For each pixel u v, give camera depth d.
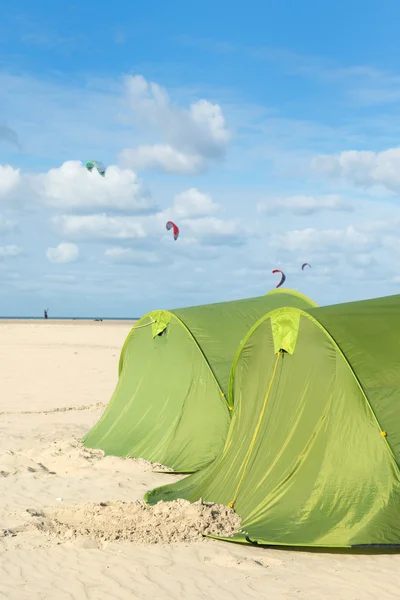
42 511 9.17
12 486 10.58
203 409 12.31
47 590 6.66
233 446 10.02
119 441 13.09
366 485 8.05
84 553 7.59
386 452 8.10
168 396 13.02
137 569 7.12
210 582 6.77
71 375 25.23
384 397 8.37
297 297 14.91
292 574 6.94
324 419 8.69
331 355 8.80
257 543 7.73
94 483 10.81
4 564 7.30
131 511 8.85
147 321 14.08
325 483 8.30
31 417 17.11
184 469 11.59
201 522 8.31
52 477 11.20
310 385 9.00
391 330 9.03
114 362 29.55
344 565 7.17
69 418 16.98
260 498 8.71
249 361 10.27
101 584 6.78
